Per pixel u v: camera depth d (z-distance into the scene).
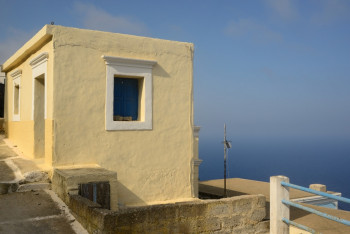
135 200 8.35
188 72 9.30
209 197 13.71
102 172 6.72
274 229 5.81
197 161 10.84
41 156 9.16
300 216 6.68
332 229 5.86
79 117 7.79
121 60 8.23
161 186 8.73
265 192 13.73
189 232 5.49
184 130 9.18
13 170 7.68
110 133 8.15
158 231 5.16
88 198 6.17
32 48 8.98
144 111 8.59
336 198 4.58
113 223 4.73
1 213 5.64
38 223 5.33
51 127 7.49
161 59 8.87
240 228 6.09
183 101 9.20
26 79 10.09
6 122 13.25
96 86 8.01
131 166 8.36
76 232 5.10
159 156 8.75
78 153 7.75
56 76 7.55
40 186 7.10
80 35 7.86
